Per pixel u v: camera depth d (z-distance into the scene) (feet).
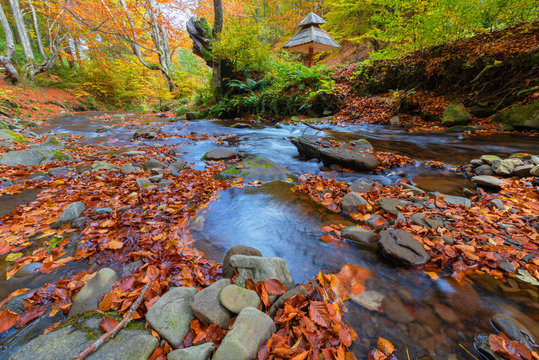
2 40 66.18
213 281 5.59
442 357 3.93
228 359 3.49
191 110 46.88
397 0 26.73
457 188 11.00
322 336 4.02
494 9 23.71
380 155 15.79
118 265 6.24
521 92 20.38
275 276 5.06
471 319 4.59
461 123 21.83
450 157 15.02
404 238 6.61
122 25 58.70
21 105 43.01
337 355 3.76
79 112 56.24
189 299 4.68
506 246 6.28
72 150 19.76
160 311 4.34
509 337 4.14
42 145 19.53
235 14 70.90
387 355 3.92
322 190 10.94
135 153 17.83
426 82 26.94
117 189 11.05
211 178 12.82
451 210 8.38
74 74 68.28
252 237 7.72
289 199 10.12
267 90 38.34
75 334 3.98
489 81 22.52
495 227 7.18
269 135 25.98
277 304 4.58
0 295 5.32
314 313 4.36
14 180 12.32
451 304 4.94
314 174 13.85
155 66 66.90
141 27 69.00
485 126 20.38
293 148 20.17
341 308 4.90
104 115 48.49
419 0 25.39
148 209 9.12
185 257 6.42
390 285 5.51
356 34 55.47
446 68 25.11
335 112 32.50
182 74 64.90
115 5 56.95
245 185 11.68
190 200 10.06
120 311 4.59
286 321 4.29
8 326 4.45
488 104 22.41
